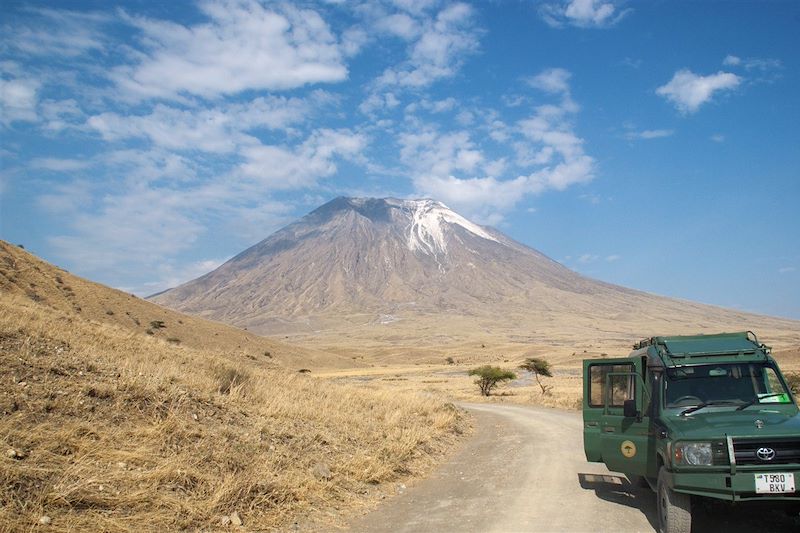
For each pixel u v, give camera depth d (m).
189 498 8.14
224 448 10.16
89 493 7.36
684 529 7.51
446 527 8.42
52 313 20.91
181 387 13.02
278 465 10.34
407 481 11.93
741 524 8.27
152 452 9.04
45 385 10.11
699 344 9.50
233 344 94.56
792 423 7.57
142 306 85.62
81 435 8.88
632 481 11.78
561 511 9.33
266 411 13.73
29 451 7.88
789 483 6.98
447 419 21.14
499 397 47.50
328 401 18.84
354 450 13.10
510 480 12.03
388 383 66.12
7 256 67.56
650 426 9.27
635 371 10.05
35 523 6.45
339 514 9.03
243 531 7.71
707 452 7.30
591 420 10.42
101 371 12.10
